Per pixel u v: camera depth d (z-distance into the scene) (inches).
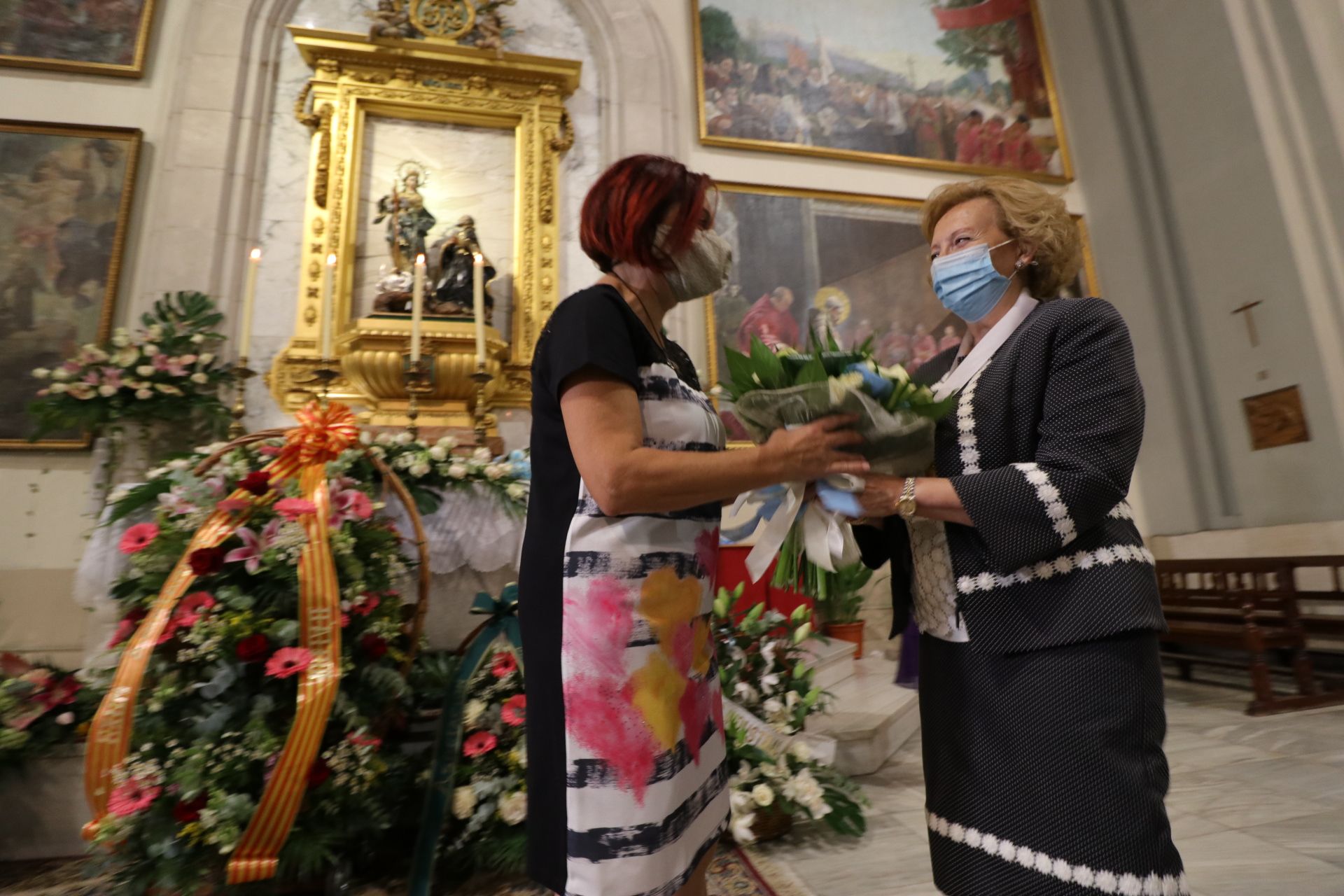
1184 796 108.5
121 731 71.0
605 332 39.6
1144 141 260.2
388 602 88.9
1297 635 164.2
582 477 38.0
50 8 201.2
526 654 41.6
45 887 88.6
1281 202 219.9
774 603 195.5
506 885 87.0
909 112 270.7
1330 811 99.2
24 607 159.2
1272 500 218.7
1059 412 44.7
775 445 39.6
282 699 78.3
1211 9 240.8
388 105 210.7
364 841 86.8
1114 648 42.2
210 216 190.5
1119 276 263.4
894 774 128.6
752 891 84.0
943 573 48.3
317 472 85.7
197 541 78.6
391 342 168.7
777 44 262.4
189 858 73.9
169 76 204.5
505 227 214.8
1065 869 39.5
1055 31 294.5
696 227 44.9
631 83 235.6
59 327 180.5
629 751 38.2
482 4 223.3
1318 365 209.2
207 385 167.6
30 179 187.2
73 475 171.6
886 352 242.8
